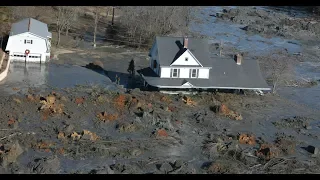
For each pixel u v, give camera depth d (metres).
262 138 53.56
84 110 56.00
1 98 56.59
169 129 53.28
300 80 77.50
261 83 66.19
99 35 91.94
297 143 53.22
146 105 58.47
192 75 64.69
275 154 49.16
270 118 59.97
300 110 64.12
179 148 49.62
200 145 50.66
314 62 89.38
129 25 89.06
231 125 56.62
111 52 83.44
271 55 90.19
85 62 76.06
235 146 49.75
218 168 45.53
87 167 44.25
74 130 50.94
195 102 61.53
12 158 43.91
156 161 46.25
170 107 59.25
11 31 72.38
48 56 73.12
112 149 47.38
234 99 64.50
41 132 49.72
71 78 67.06
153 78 64.12
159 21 89.56
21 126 50.47
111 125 53.25
